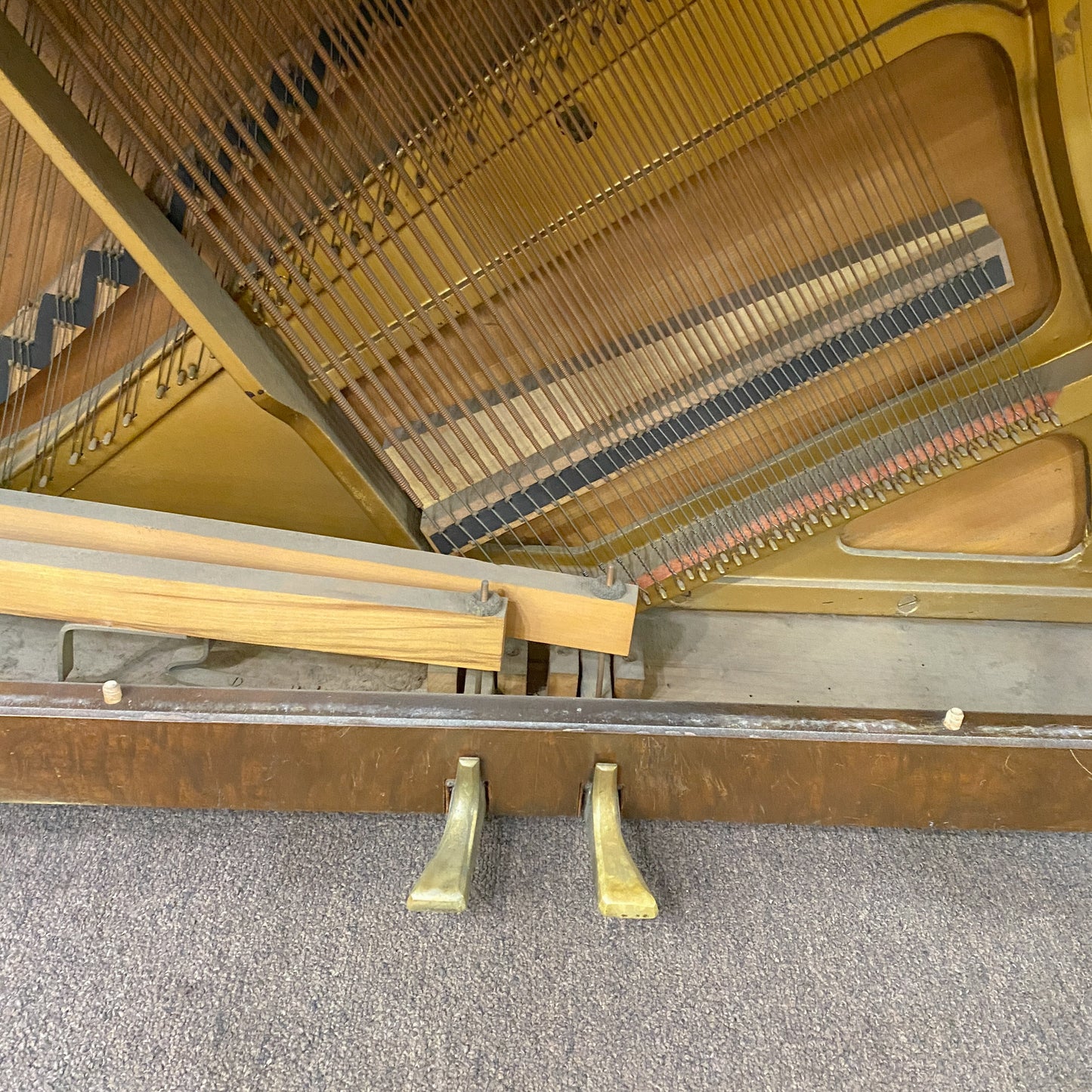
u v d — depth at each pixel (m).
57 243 1.07
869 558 1.36
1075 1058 1.08
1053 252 1.15
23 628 1.32
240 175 1.01
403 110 1.08
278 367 1.10
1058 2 1.00
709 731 1.15
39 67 0.88
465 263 1.10
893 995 1.14
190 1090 1.01
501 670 1.28
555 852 1.29
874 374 1.22
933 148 1.12
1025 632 1.40
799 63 1.07
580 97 1.08
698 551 1.28
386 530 1.21
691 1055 1.06
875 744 1.15
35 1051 1.03
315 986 1.12
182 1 0.97
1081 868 1.30
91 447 1.20
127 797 1.20
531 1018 1.09
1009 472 1.29
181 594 1.12
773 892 1.26
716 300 1.18
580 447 1.19
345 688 1.29
